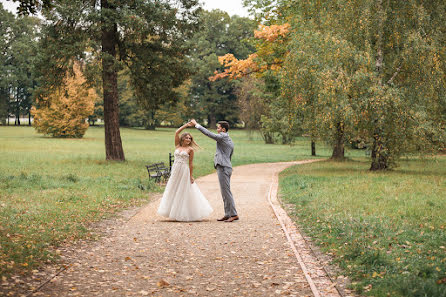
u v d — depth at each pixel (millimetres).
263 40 24688
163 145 49625
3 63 75938
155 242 6766
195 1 23031
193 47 24719
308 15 20672
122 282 4840
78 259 5738
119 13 21016
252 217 8977
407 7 18547
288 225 8070
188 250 6281
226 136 8695
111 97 24297
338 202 10219
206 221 8594
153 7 21547
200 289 4641
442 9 19000
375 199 10836
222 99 92250
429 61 17656
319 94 17281
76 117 58125
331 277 5012
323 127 17562
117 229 7766
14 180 14469
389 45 19156
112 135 24500
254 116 58562
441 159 29984
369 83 17656
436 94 18297
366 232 6957
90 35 21703
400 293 4238
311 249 6348
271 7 25438
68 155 30984
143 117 83625
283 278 4996
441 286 4191
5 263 5086
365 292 4391
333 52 17766
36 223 7742
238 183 16266
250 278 5012
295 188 13797
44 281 4719
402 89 18156
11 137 55250
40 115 57031
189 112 85812
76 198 11000
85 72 21078
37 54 22422
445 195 11531
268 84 26188
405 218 8242
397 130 17906
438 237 6621
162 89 24297
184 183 8617
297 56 18531
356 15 18625
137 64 23391
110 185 14086
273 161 33188
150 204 10898
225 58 25594
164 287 4691
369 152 39500
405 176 17422
